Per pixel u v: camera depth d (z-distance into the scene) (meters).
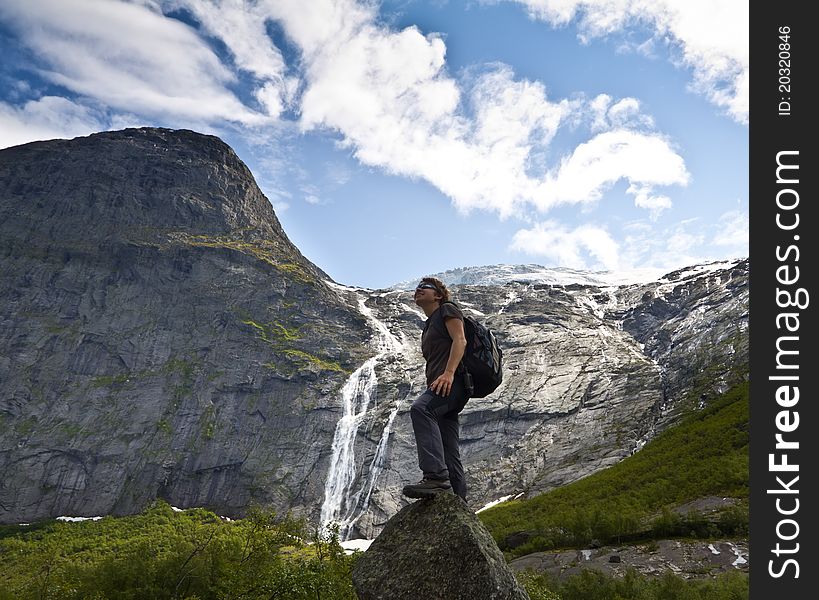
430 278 6.98
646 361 172.62
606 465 125.56
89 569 41.50
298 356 181.88
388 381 172.75
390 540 6.09
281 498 140.88
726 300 185.88
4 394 167.25
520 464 141.25
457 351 6.25
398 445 152.12
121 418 163.88
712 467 79.25
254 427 161.88
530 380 169.38
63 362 179.38
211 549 35.56
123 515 141.12
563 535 62.00
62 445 154.88
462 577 5.51
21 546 108.12
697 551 50.34
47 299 197.25
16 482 145.88
